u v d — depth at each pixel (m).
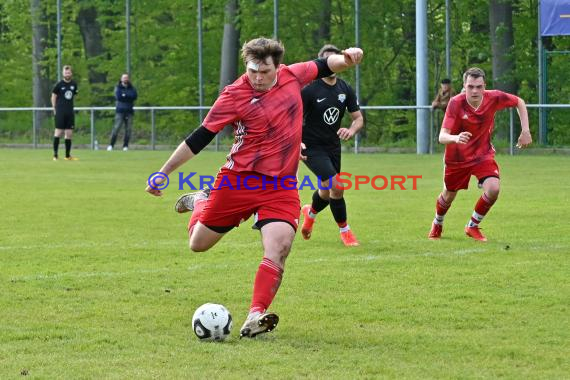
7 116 67.56
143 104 71.94
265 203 13.09
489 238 21.55
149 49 72.25
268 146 13.02
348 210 27.39
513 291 15.53
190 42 71.31
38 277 16.86
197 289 15.84
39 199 30.41
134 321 13.55
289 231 12.91
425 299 14.96
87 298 15.09
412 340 12.45
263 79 12.83
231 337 12.63
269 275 12.66
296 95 13.21
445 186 21.19
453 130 20.75
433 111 53.41
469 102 20.56
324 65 13.53
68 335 12.71
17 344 12.24
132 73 71.75
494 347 12.07
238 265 18.19
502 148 51.78
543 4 52.53
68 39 81.38
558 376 10.85
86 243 21.08
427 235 22.19
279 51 12.84
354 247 20.45
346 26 62.12
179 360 11.45
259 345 12.20
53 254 19.53
